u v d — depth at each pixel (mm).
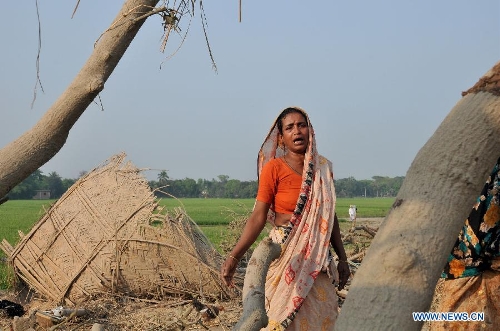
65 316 6781
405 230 1434
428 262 1410
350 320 1415
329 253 3900
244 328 1962
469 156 1450
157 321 6590
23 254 8352
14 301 8328
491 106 1464
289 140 3914
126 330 6531
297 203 3795
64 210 8406
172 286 7930
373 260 1441
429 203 1439
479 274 3199
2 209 55844
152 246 7973
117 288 7973
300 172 3934
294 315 3699
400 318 1383
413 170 1499
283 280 3727
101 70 1808
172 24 2273
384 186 153875
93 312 7199
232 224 9562
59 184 121188
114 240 7996
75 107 1788
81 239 8125
